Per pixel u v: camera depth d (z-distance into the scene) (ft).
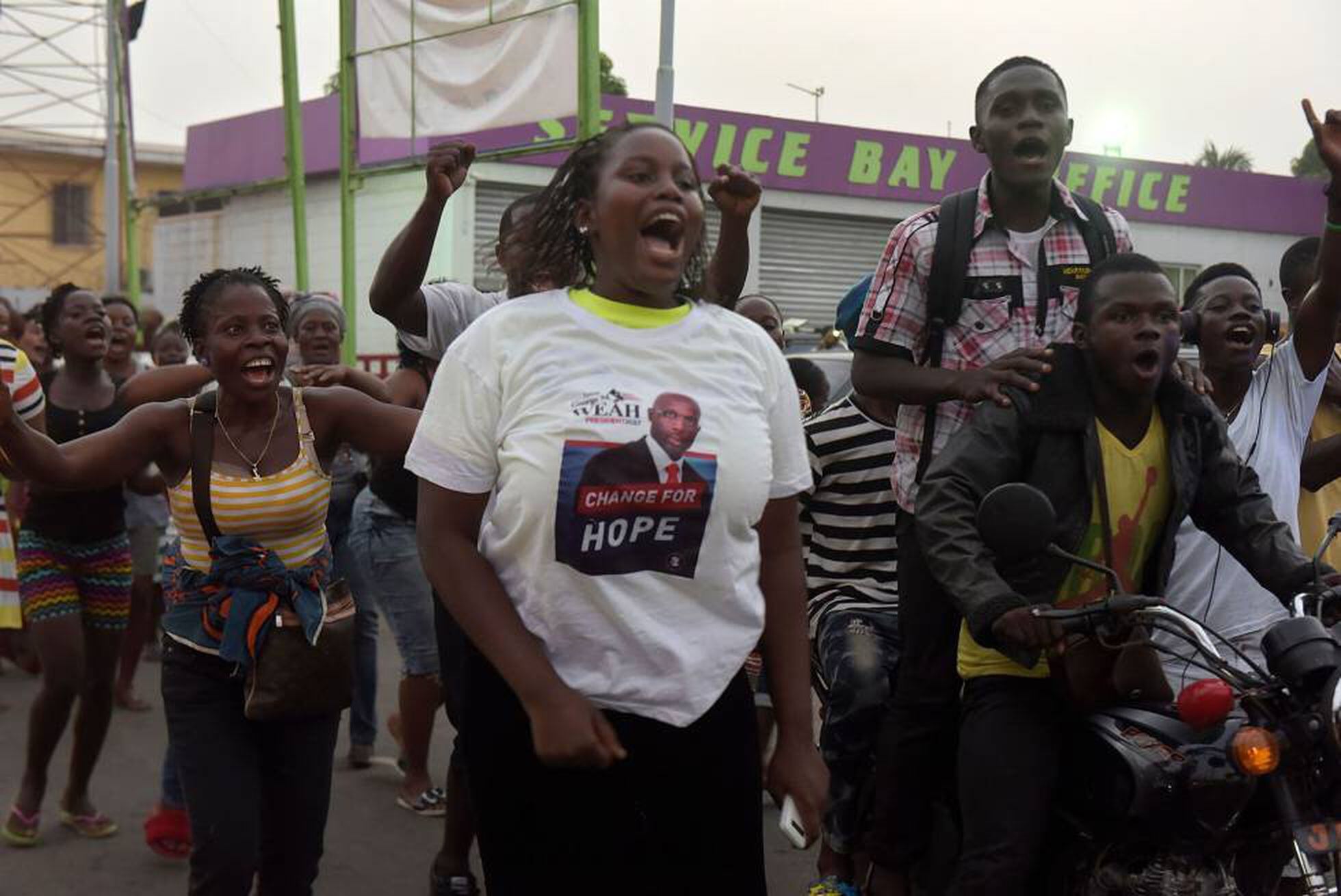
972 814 10.82
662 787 8.26
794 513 8.73
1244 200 83.51
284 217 66.80
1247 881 10.68
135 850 17.16
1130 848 10.54
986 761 10.80
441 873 15.07
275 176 66.74
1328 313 12.99
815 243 70.23
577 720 7.66
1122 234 13.00
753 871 8.60
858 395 14.66
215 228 70.59
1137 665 10.18
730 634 8.23
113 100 66.23
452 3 33.09
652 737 8.12
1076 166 76.48
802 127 68.33
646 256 8.05
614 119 61.93
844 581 14.58
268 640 11.54
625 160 8.13
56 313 19.33
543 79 31.50
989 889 10.52
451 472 7.99
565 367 7.87
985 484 10.94
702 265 8.89
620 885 8.36
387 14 34.63
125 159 60.49
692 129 65.05
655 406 7.86
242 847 11.30
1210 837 10.09
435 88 33.71
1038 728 10.86
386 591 18.07
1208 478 11.24
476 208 56.24
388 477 16.10
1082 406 11.00
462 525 8.07
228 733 11.67
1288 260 16.19
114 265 67.05
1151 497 11.14
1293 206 85.40
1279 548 10.87
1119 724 10.46
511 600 8.04
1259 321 13.51
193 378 16.76
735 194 10.94
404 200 59.67
